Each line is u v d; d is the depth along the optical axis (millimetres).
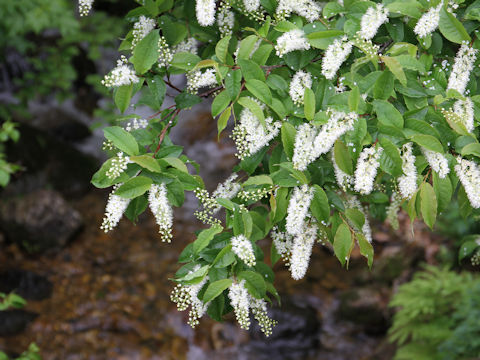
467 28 2098
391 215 2852
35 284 6285
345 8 2076
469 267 5250
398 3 1995
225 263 1977
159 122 2248
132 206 2148
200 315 2072
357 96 1884
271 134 2082
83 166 8508
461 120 1980
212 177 8336
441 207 2014
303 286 6211
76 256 6957
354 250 6484
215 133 9188
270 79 2098
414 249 5938
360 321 5652
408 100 2041
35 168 7855
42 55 9125
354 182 2098
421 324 4527
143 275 6688
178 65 2188
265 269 2135
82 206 8039
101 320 5859
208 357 5426
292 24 2070
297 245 2160
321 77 2113
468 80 2098
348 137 1902
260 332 5527
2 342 5332
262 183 2037
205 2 2102
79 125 9430
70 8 7582
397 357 4379
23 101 7969
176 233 7578
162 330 5777
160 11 2424
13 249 6891
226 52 2059
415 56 2104
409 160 1937
